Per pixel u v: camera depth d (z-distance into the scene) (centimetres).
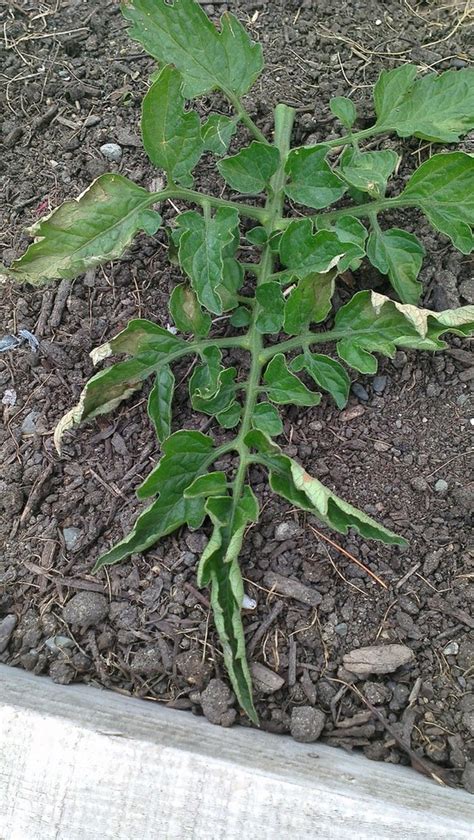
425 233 35
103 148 38
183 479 30
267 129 37
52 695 28
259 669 28
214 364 31
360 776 26
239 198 36
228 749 26
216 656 29
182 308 31
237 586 27
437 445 32
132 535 28
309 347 34
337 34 40
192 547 30
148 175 37
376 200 33
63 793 26
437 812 24
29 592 31
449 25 40
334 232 30
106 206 30
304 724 27
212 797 25
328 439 32
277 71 39
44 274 30
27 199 38
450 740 27
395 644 29
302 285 29
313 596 30
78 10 42
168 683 29
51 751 26
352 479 31
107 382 31
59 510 32
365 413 33
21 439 34
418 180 32
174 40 31
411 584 30
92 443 33
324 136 37
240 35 31
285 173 32
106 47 41
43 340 35
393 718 28
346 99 34
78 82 40
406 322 30
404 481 31
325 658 29
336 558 30
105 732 26
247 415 31
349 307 31
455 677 28
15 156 39
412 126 33
